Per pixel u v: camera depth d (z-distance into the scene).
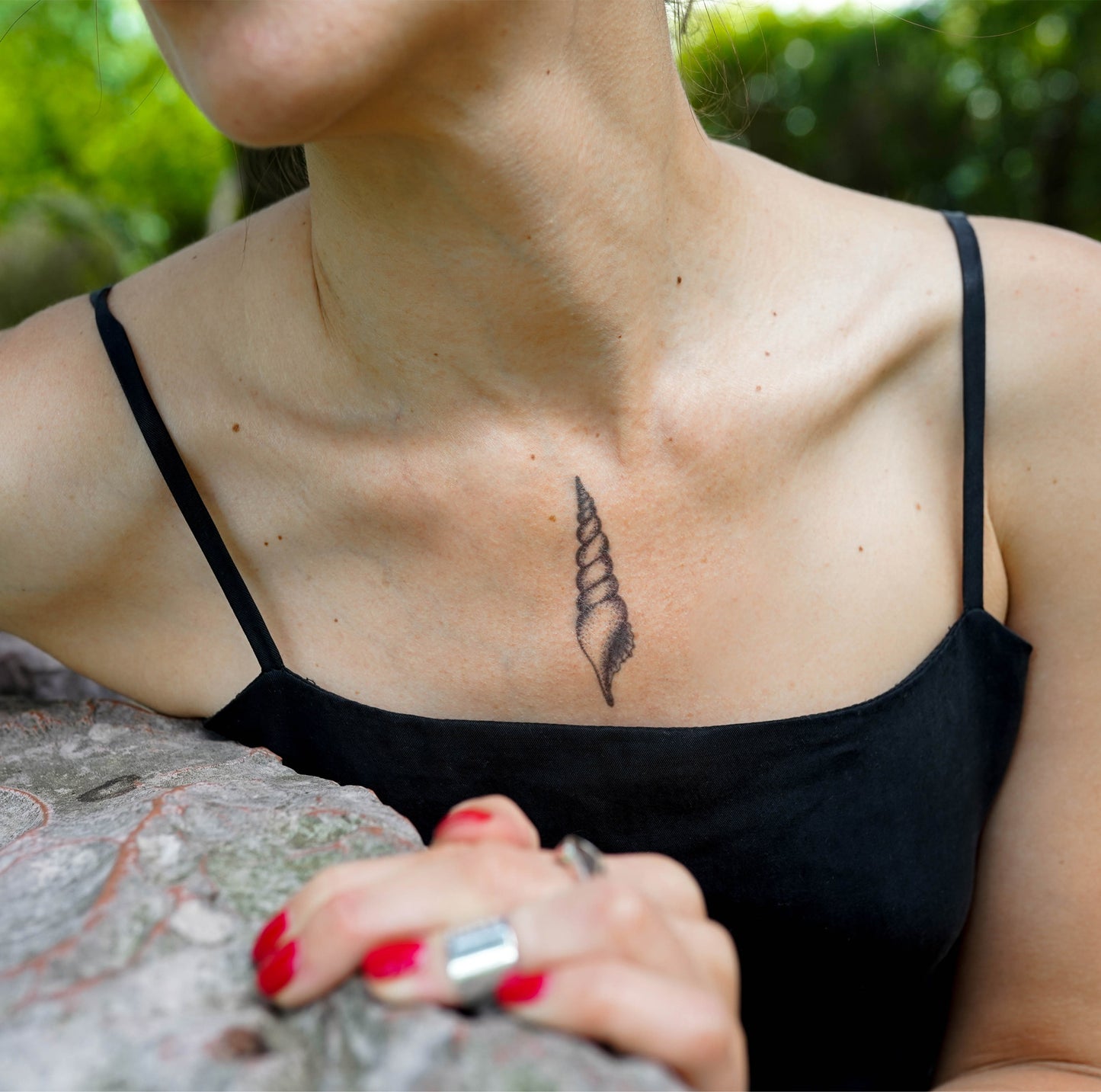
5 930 0.34
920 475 0.51
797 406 0.48
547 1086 0.29
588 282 0.43
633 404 0.46
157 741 0.50
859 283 0.50
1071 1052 0.52
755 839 0.48
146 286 0.52
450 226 0.42
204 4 0.35
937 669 0.50
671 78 0.44
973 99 2.20
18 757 0.48
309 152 0.42
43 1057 0.30
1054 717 0.53
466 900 0.31
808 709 0.49
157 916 0.34
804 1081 0.54
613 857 0.35
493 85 0.39
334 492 0.48
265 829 0.38
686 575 0.48
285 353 0.47
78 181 2.61
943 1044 0.56
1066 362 0.51
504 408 0.46
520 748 0.48
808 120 2.23
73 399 0.50
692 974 0.31
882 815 0.49
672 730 0.48
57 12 2.54
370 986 0.31
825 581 0.49
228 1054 0.30
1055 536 0.52
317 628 0.50
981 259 0.51
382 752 0.49
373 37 0.36
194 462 0.49
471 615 0.48
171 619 0.52
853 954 0.51
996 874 0.54
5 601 0.52
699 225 0.46
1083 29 2.09
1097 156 2.15
